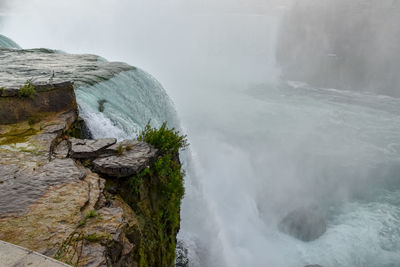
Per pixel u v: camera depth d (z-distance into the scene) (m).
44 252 3.35
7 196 4.23
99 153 5.74
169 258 6.18
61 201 4.27
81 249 3.47
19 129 6.28
